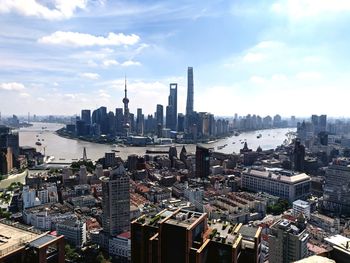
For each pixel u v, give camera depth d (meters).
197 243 132.25
